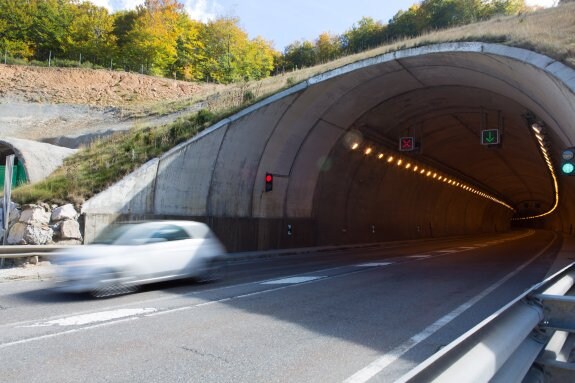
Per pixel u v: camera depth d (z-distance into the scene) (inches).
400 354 235.3
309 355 232.1
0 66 2014.0
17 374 196.4
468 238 2057.1
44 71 2055.9
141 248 432.1
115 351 234.1
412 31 2380.7
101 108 1779.0
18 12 2481.5
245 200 950.4
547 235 2554.1
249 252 919.0
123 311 340.5
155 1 2726.4
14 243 649.6
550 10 817.5
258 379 195.9
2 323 297.4
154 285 485.4
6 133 1508.4
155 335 268.4
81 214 690.2
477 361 106.2
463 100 979.9
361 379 198.1
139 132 973.8
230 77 2741.1
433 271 620.4
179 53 2741.1
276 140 957.8
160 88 2161.7
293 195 1066.1
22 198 696.4
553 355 170.9
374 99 968.3
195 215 843.4
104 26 2659.9
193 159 836.6
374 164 1277.1
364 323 305.6
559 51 541.0
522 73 639.1
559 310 168.7
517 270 635.5
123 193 742.5
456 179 1931.6
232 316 324.2
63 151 1051.9
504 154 1553.9
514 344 131.0
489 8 2149.4
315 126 989.2
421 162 1498.5
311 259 838.5
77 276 393.7
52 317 317.7
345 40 2918.3
